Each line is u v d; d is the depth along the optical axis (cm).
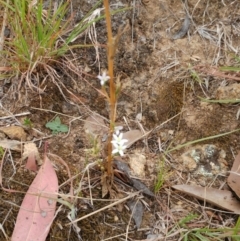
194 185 29
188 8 35
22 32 32
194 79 32
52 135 30
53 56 32
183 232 27
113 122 25
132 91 32
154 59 33
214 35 34
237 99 31
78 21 34
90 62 33
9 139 29
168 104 31
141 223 27
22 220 26
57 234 26
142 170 29
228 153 30
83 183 28
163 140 30
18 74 31
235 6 35
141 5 35
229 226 28
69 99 31
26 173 28
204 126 31
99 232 27
